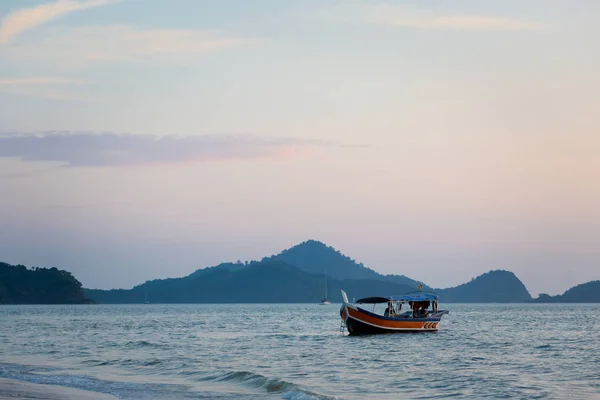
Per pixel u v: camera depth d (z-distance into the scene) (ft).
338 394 114.01
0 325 386.93
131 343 229.25
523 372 143.02
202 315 636.89
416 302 248.11
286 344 223.10
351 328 233.96
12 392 109.70
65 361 164.66
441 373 141.49
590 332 298.76
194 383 124.36
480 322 419.95
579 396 111.34
